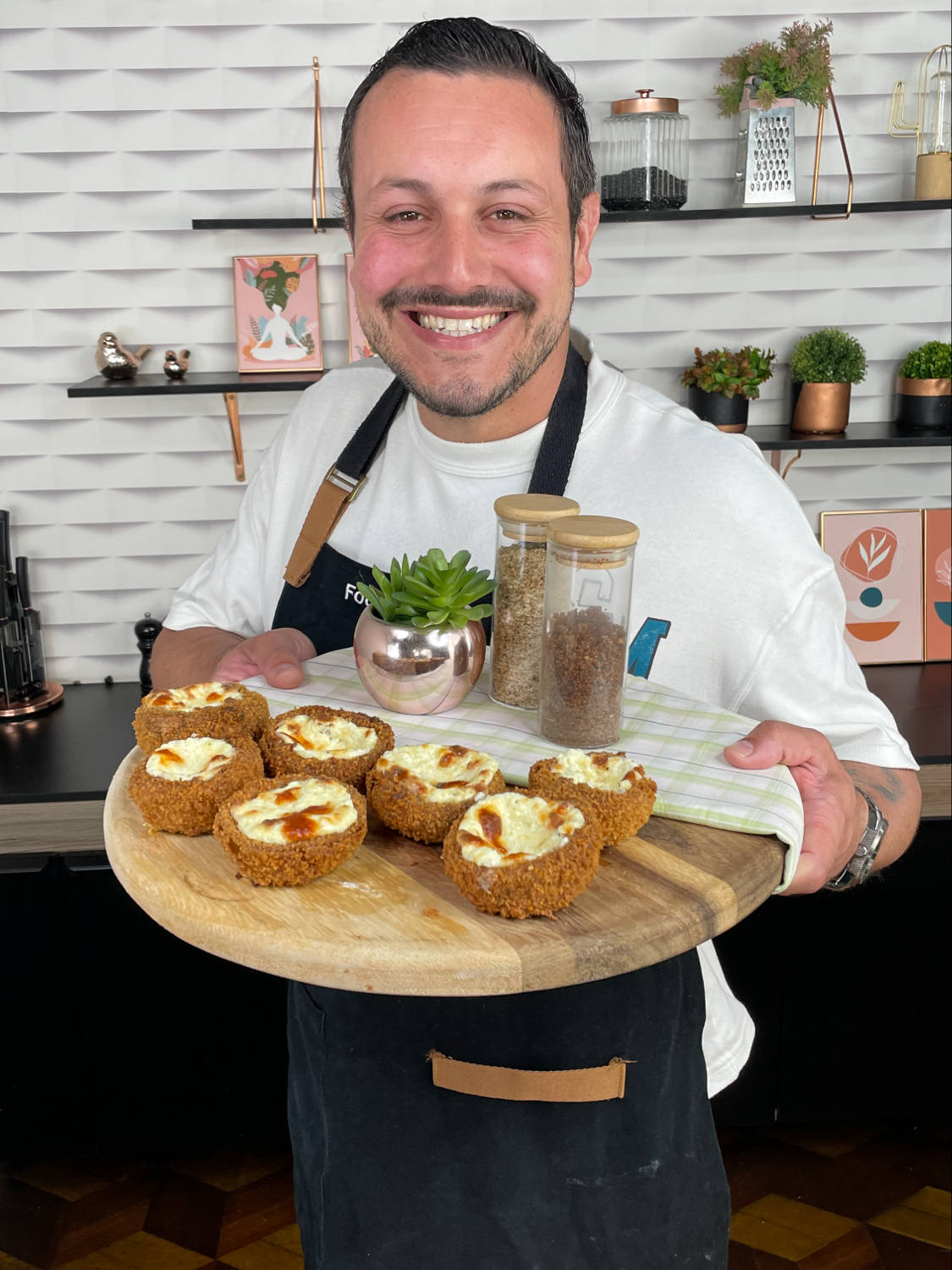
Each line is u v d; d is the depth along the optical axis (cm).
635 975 104
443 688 110
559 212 116
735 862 85
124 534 269
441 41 108
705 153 253
